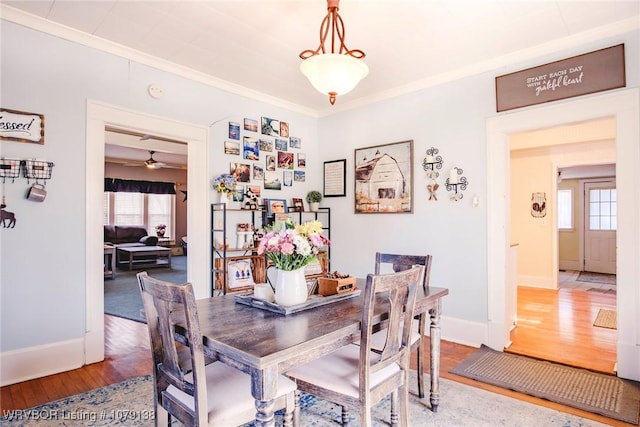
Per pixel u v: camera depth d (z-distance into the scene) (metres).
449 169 3.47
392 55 3.07
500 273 3.18
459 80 3.40
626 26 2.56
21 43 2.49
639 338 2.53
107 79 2.89
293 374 1.71
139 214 10.17
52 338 2.63
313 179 4.61
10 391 2.37
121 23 2.59
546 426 2.00
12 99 2.46
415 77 3.55
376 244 4.05
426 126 3.64
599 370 2.73
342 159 4.40
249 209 3.82
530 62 2.99
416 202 3.71
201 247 3.54
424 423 2.03
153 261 8.57
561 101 2.85
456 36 2.75
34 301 2.55
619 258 2.61
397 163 3.86
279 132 4.23
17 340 2.48
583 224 8.23
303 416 2.12
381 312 1.76
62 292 2.67
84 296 2.78
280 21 2.55
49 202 2.61
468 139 3.35
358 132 4.24
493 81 3.20
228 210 3.66
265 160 4.08
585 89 2.73
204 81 3.51
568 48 2.80
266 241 1.75
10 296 2.46
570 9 2.40
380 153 4.02
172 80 3.29
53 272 2.63
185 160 9.21
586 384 2.51
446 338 3.46
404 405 1.79
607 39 2.64
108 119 2.90
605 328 3.79
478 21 2.54
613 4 2.35
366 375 1.50
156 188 10.26
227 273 3.57
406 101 3.79
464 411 2.16
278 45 2.91
